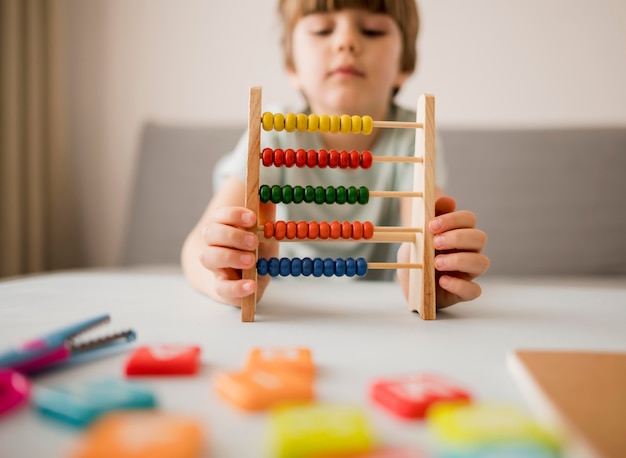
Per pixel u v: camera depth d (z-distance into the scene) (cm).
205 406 33
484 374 41
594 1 210
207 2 221
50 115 215
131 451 24
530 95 214
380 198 129
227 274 68
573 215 190
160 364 39
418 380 36
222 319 62
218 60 223
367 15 113
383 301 78
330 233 69
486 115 215
